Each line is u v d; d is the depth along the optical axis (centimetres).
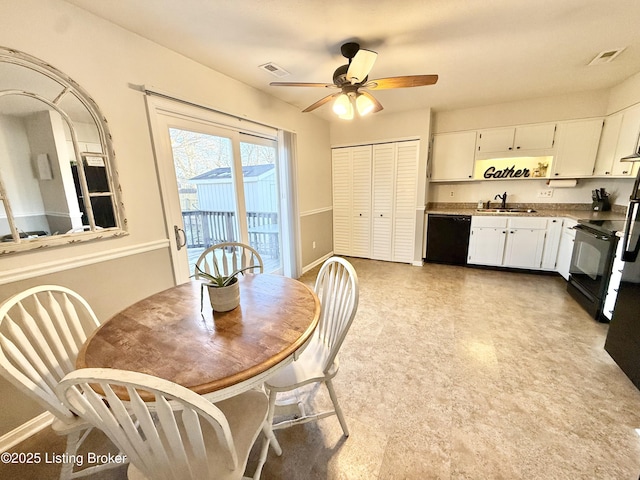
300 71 260
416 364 202
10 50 137
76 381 65
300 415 154
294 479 124
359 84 215
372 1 164
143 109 200
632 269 175
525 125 376
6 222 141
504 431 145
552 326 249
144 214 206
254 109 300
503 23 190
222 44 209
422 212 426
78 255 170
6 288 142
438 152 433
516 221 375
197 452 76
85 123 169
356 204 477
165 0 159
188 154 240
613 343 193
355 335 242
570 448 134
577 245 298
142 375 64
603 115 338
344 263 145
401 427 149
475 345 223
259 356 97
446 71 270
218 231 279
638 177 176
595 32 203
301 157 394
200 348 102
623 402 161
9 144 141
